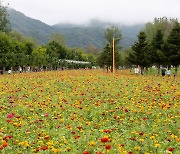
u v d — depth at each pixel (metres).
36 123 13.71
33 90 25.19
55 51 119.06
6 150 9.33
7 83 30.73
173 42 60.81
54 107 17.52
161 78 42.88
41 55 90.88
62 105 18.11
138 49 67.81
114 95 23.06
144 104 18.61
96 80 34.81
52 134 11.75
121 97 22.19
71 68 114.44
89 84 30.41
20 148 9.67
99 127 13.24
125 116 15.60
